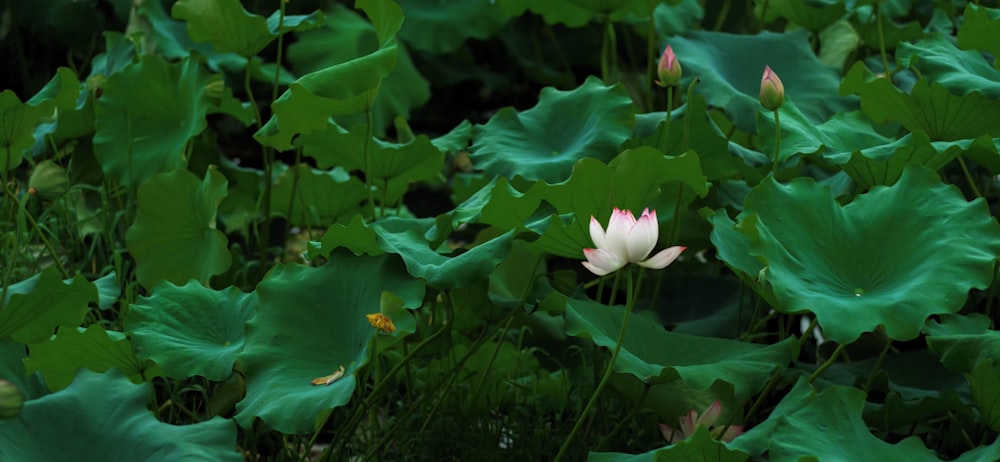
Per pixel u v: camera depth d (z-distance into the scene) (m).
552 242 6.57
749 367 6.43
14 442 6.23
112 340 6.50
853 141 6.93
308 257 6.63
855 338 6.27
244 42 7.07
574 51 9.40
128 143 7.32
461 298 6.69
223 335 6.58
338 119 8.32
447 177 8.42
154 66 7.32
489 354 7.07
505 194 6.53
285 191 7.46
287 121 6.76
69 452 6.27
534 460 6.82
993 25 6.91
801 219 6.48
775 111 6.67
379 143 7.26
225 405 7.01
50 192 7.50
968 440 6.68
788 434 6.25
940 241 6.39
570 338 6.97
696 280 7.37
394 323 6.37
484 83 9.21
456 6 8.68
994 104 6.79
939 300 6.30
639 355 6.52
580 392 6.93
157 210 7.07
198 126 7.16
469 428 6.88
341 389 6.29
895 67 7.54
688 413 6.62
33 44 8.72
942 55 6.92
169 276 7.06
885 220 6.49
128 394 6.35
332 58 8.49
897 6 7.65
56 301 6.56
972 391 6.39
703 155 7.11
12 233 7.23
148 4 7.87
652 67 7.48
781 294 6.32
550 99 7.12
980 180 7.44
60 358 6.53
